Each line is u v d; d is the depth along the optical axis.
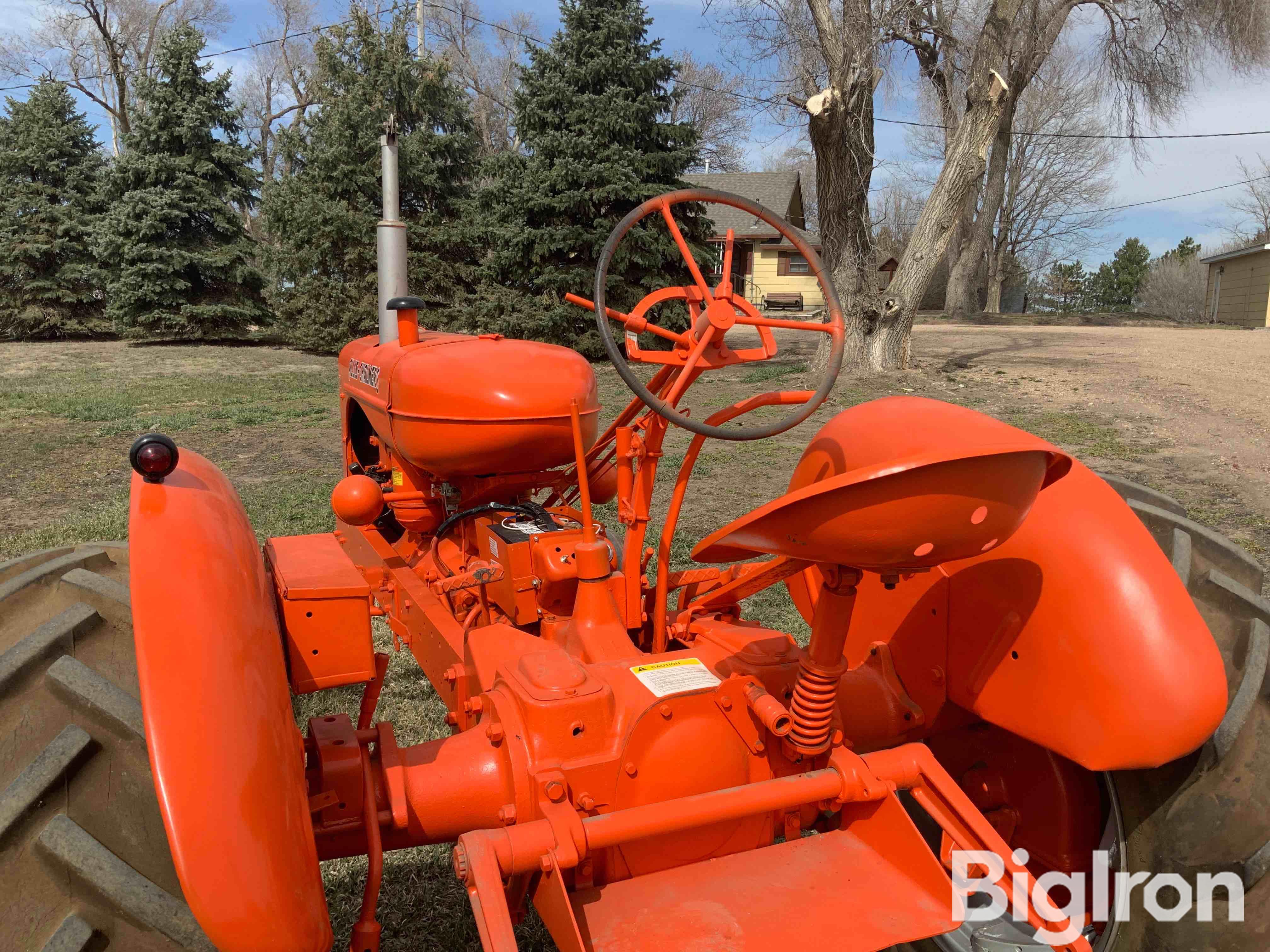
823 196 13.81
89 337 22.86
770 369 15.63
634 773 1.80
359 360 3.81
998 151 32.56
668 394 2.09
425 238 18.91
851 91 12.63
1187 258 47.72
